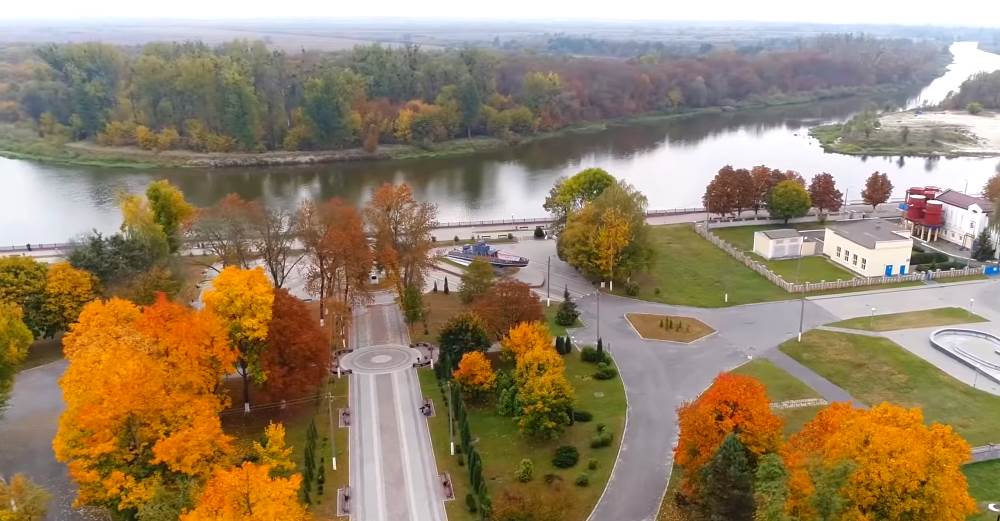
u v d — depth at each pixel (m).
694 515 74.12
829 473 62.44
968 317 128.75
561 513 75.50
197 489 68.12
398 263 126.75
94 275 117.06
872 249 146.00
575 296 140.62
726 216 194.50
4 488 68.06
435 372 109.69
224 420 96.75
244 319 91.31
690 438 77.12
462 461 88.38
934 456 63.38
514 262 155.38
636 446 92.25
